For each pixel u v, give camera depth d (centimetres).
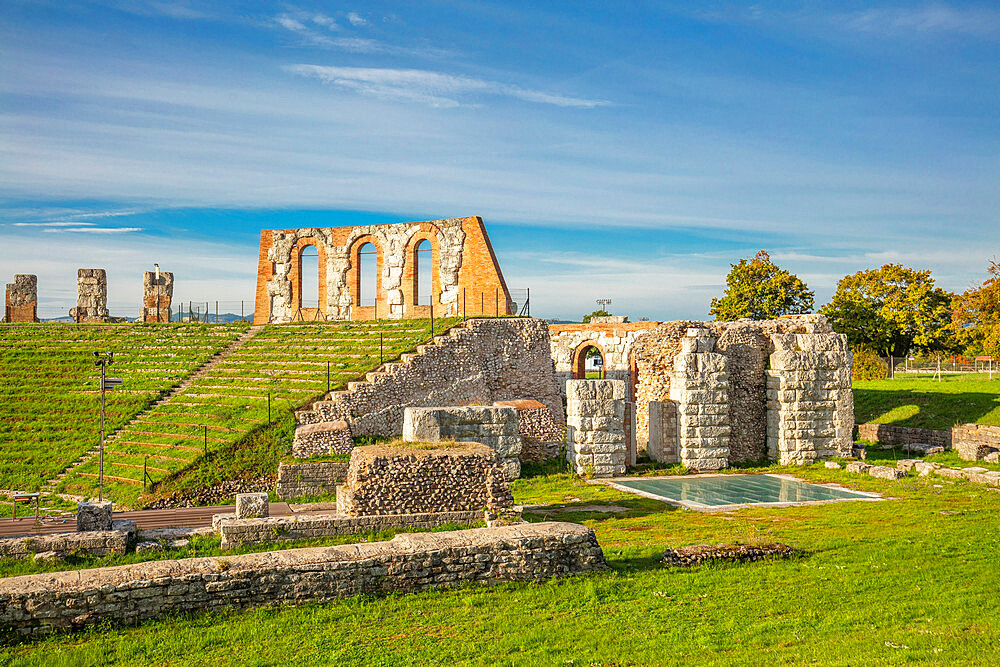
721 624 1273
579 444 3095
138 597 1291
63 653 1159
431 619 1318
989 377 4859
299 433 3225
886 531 1917
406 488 2088
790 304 7669
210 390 4031
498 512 2111
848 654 1106
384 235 5144
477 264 4881
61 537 1881
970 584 1427
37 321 5803
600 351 4866
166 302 5991
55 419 3850
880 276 7362
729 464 3331
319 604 1381
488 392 4006
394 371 3744
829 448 3316
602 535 1994
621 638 1225
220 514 2519
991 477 2550
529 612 1354
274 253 5412
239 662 1144
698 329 3328
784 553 1692
